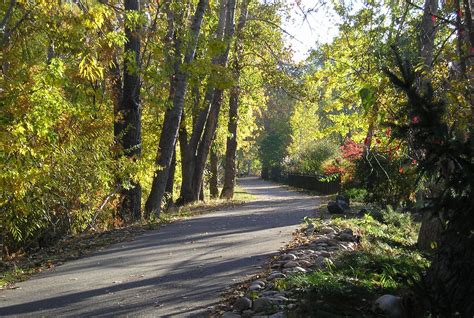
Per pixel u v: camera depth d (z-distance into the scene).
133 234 14.62
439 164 4.80
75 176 13.77
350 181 26.08
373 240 11.67
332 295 6.04
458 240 5.05
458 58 8.16
